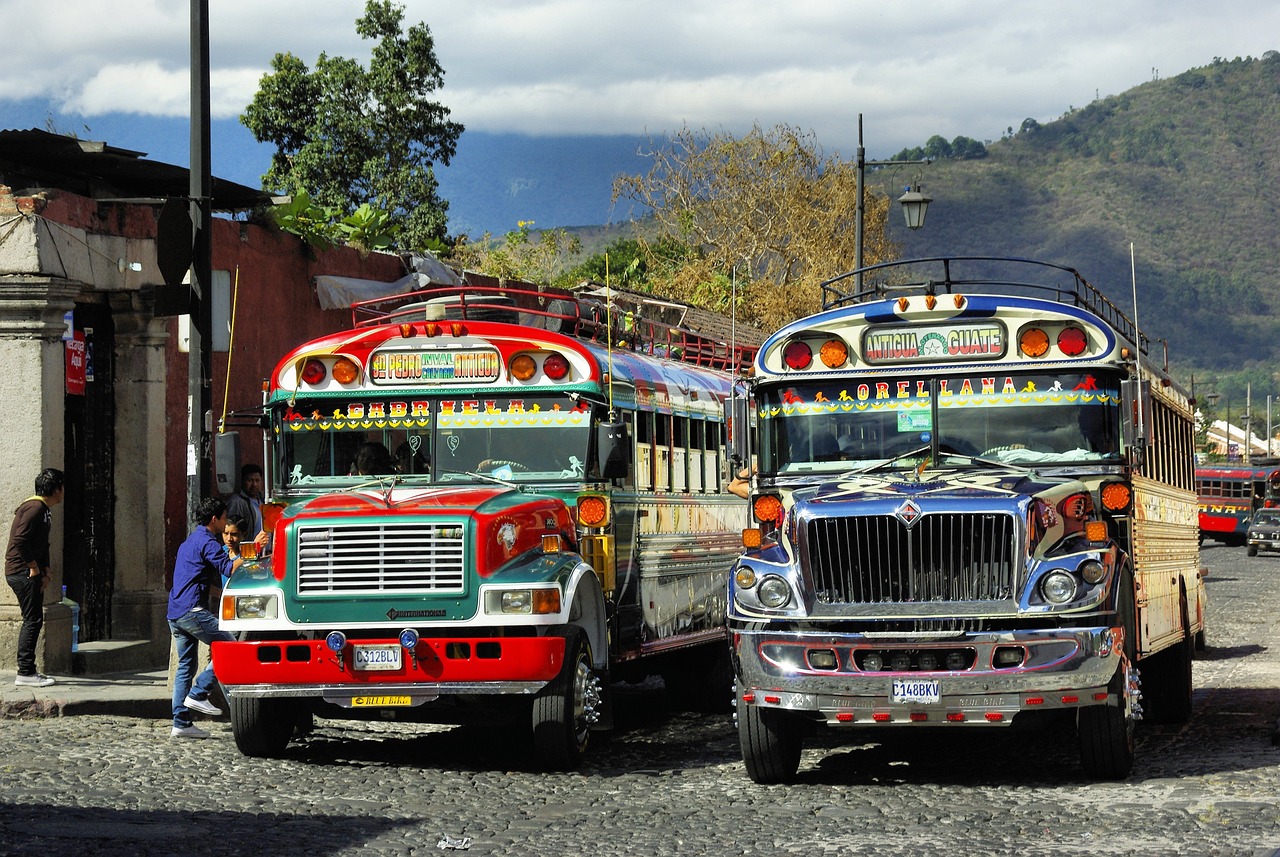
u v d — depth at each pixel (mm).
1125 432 10320
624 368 12797
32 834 8375
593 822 8836
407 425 11836
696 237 54438
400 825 8727
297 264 19625
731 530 15859
